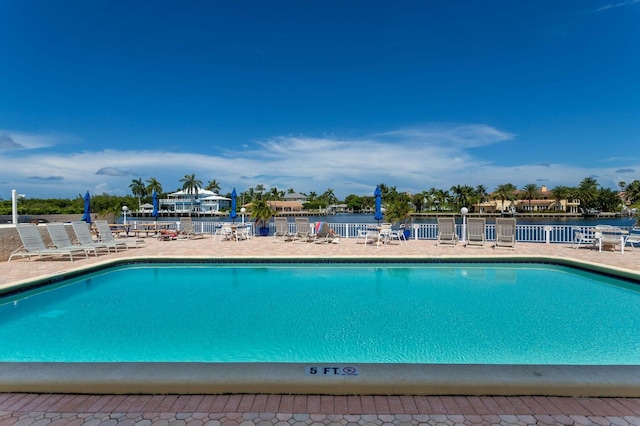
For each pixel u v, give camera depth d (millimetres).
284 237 15477
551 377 2834
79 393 2820
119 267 10078
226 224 18859
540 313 5996
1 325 5613
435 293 7352
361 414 2527
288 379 2805
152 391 2805
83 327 5500
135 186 91750
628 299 6836
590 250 11539
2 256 9875
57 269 8594
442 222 12805
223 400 2713
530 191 99375
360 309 6309
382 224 14781
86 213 17938
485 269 9859
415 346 4688
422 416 2506
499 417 2490
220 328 5410
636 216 16953
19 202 40094
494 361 4246
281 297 7105
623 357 4328
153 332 5262
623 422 2432
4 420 2461
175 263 10523
